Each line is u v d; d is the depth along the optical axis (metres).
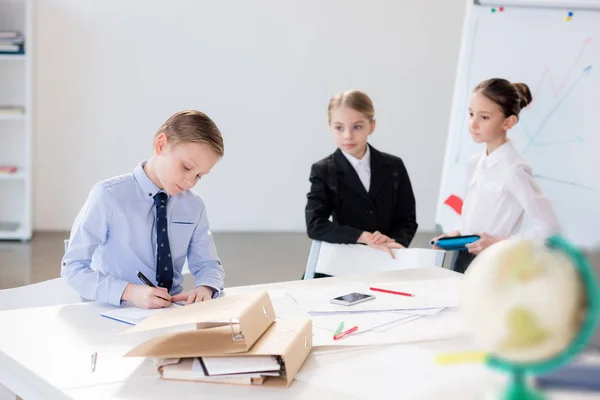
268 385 1.14
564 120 3.29
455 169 3.45
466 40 3.46
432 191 5.55
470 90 3.43
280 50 5.20
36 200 5.04
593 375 0.95
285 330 1.26
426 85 5.39
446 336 1.41
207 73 5.13
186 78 5.11
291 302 1.62
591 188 3.25
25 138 4.75
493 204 2.65
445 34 5.34
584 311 0.73
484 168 2.71
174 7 5.01
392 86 5.37
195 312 1.24
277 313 1.53
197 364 1.16
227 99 5.20
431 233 5.51
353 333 1.41
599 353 1.09
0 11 4.58
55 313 1.50
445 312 1.58
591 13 3.24
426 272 1.99
